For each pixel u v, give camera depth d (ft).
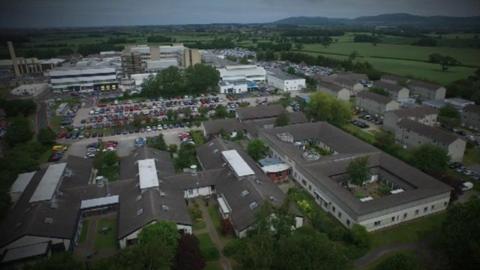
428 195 207.72
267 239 148.66
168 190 216.74
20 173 252.83
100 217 209.67
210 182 235.61
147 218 179.52
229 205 206.59
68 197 210.18
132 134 355.15
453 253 152.76
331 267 132.16
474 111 365.81
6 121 405.39
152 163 238.89
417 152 262.88
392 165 251.19
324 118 373.20
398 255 134.92
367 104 431.43
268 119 372.17
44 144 319.68
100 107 463.83
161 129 368.27
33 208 188.85
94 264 146.41
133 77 609.01
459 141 280.31
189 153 293.43
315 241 139.13
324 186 219.61
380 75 605.73
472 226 149.07
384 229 198.39
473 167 277.03
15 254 163.12
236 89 544.62
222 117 408.67
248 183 215.51
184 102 482.28
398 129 336.29
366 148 277.85
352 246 177.99
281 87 560.61
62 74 564.30
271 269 141.49
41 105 480.64
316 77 598.75
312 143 325.42
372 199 202.59
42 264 130.93
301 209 217.36
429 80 556.10
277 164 267.39
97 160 269.23
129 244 178.81
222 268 163.94
